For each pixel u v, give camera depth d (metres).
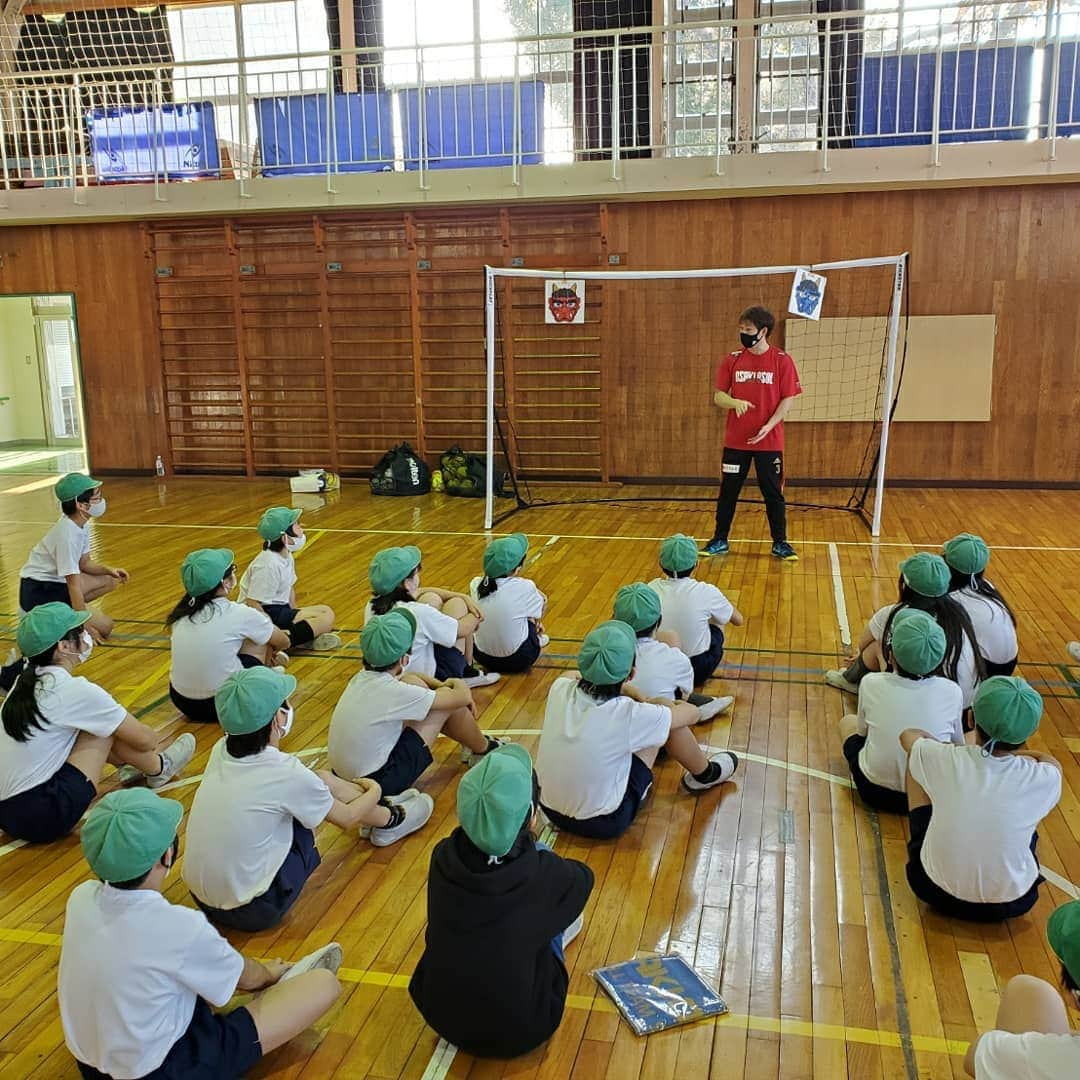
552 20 9.55
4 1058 1.93
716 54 9.20
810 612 4.90
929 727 2.69
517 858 1.80
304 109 9.11
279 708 2.29
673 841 2.72
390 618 2.81
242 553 6.45
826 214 8.38
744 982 2.12
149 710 3.76
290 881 2.29
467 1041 1.83
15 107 9.59
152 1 10.29
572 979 2.14
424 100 8.88
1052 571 5.61
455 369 9.40
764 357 5.91
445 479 8.84
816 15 7.57
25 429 13.34
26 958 2.26
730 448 6.01
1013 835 2.17
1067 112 8.09
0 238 9.95
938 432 8.61
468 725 3.10
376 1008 2.06
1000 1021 1.69
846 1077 1.84
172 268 9.68
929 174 7.84
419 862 2.65
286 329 9.66
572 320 8.94
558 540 6.69
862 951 2.22
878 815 2.85
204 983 1.71
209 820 2.22
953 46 8.23
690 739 2.90
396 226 9.19
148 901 1.67
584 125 8.44
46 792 2.68
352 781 2.78
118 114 9.39
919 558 3.29
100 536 7.11
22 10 10.41
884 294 8.41
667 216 8.64
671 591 3.74
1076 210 8.01
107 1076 1.66
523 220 8.91
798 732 3.46
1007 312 8.28
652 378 8.98
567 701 2.67
